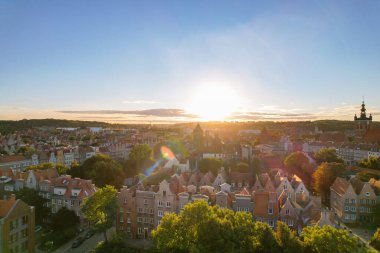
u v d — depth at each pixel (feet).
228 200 364.38
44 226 406.21
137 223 375.25
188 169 620.08
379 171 549.54
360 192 399.24
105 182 529.04
